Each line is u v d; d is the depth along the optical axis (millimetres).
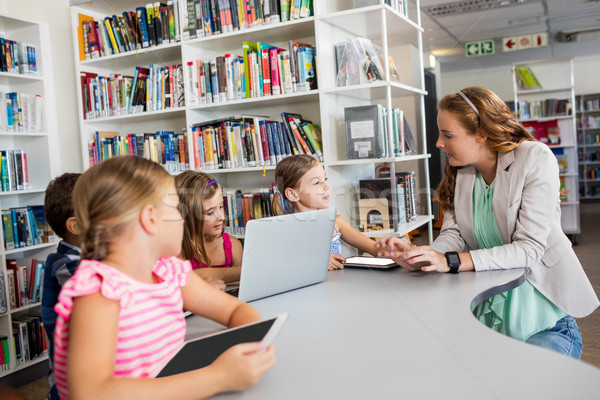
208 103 2994
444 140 1703
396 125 2818
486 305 1651
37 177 3363
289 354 888
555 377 748
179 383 711
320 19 2637
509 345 886
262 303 1249
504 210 1634
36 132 3238
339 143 2807
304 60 2707
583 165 10750
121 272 849
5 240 2924
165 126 3539
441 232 1871
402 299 1210
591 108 10336
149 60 3404
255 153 2885
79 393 721
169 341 915
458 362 815
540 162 1577
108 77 3336
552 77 6188
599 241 5914
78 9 3398
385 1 2613
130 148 3303
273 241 1244
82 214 828
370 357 852
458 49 8031
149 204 840
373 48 2770
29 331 2939
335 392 726
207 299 1064
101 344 765
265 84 2826
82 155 3473
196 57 3076
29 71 3234
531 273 1619
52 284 1188
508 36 7898
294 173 2082
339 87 2631
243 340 829
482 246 1755
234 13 2865
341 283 1420
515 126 1645
